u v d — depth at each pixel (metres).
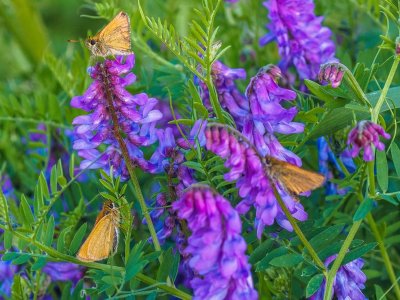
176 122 0.23
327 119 0.23
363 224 0.27
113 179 0.23
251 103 0.21
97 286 0.23
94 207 0.31
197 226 0.18
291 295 0.26
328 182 0.28
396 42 0.22
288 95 0.21
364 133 0.19
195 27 0.22
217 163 0.23
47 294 0.30
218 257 0.18
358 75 0.24
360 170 0.24
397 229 0.28
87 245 0.21
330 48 0.29
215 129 0.18
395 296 0.28
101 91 0.21
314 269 0.22
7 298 0.27
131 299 0.22
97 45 0.21
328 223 0.28
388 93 0.24
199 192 0.18
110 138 0.23
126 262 0.22
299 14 0.28
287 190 0.19
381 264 0.29
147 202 0.29
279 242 0.23
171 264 0.22
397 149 0.23
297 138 0.25
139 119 0.22
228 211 0.18
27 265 0.29
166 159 0.23
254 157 0.18
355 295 0.22
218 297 0.18
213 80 0.24
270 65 0.21
